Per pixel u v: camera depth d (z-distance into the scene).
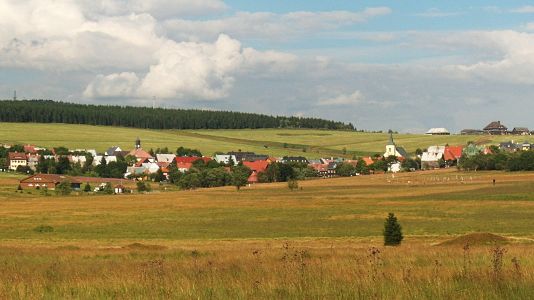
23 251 47.22
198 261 32.97
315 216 100.38
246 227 86.06
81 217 103.94
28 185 197.12
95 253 45.50
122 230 84.19
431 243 55.41
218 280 20.80
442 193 145.62
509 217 91.50
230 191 178.88
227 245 58.41
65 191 179.88
